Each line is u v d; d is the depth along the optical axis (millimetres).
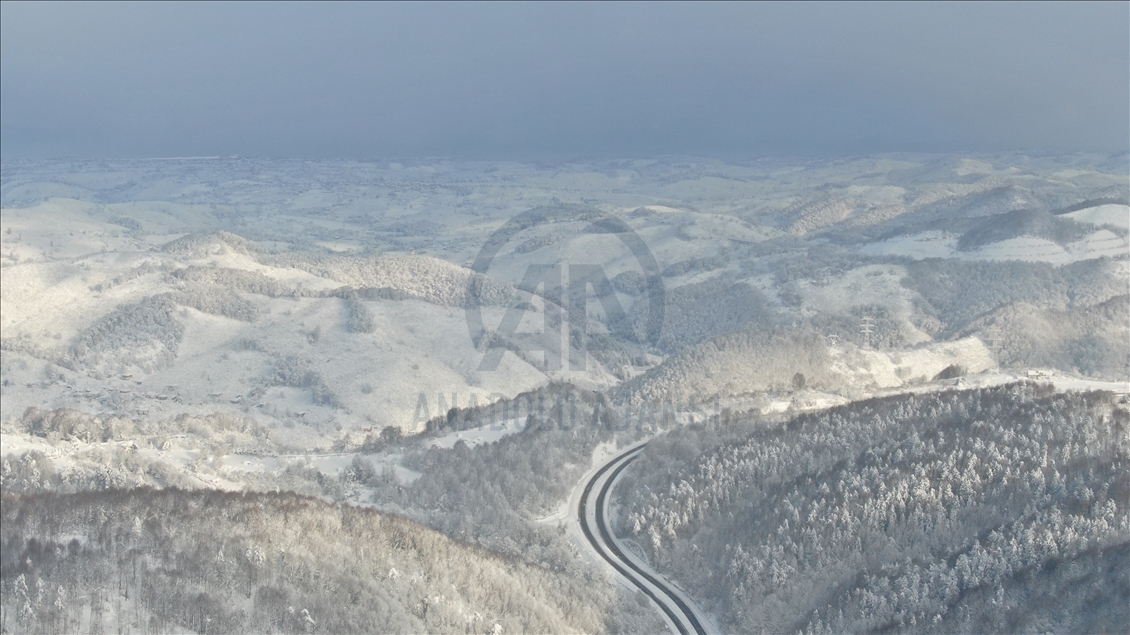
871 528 159125
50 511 142375
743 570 160000
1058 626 130250
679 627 153375
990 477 161000
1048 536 142125
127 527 139750
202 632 122875
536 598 148750
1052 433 170125
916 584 144125
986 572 142750
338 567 138875
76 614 122938
